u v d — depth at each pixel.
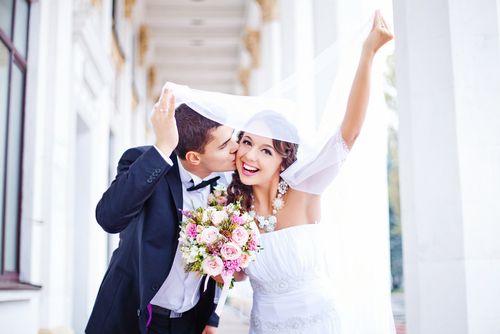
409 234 3.27
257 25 16.41
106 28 9.12
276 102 3.06
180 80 22.19
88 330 2.80
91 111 8.12
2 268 4.70
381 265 3.30
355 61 3.19
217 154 2.91
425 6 3.27
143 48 16.98
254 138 2.99
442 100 3.18
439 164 3.17
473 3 3.22
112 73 9.53
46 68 5.68
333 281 3.17
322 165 3.02
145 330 2.72
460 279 3.05
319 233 3.06
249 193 3.04
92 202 8.22
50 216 5.55
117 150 11.44
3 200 4.75
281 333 2.94
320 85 3.33
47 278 5.48
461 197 3.09
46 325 5.45
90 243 8.13
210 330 3.04
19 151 5.26
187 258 2.72
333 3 5.51
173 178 2.89
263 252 2.95
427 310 3.14
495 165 3.12
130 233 2.89
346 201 3.33
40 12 5.52
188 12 17.19
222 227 2.78
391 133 16.08
